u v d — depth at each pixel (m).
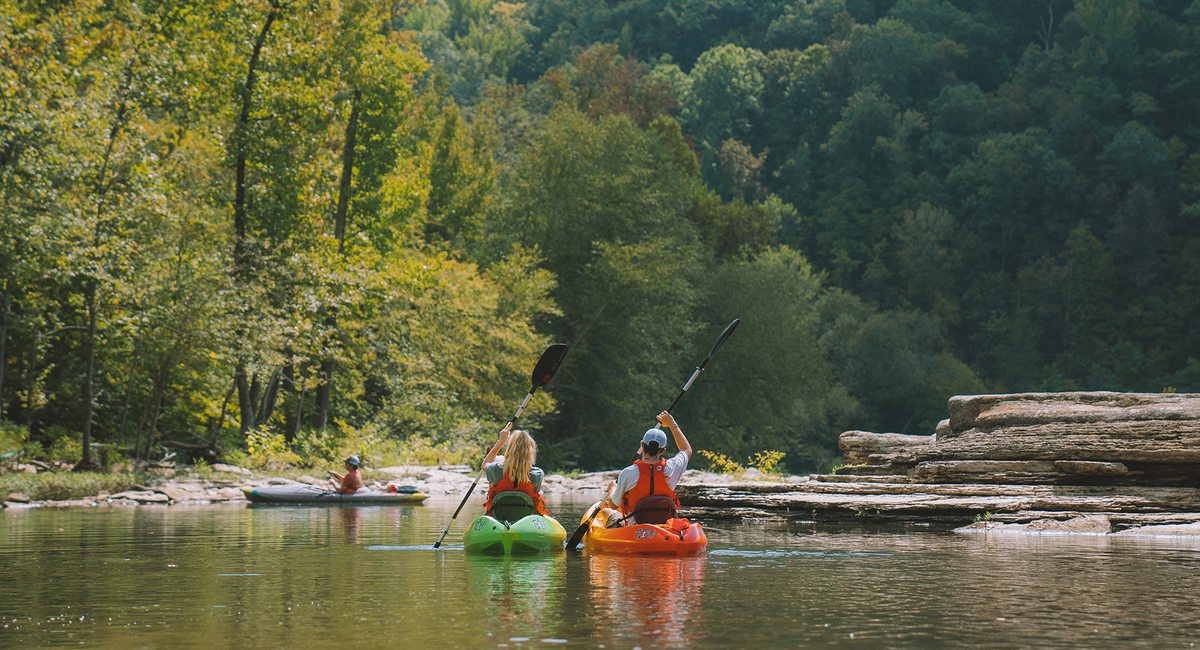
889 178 109.81
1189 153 104.19
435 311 35.69
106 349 24.17
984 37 123.19
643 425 48.25
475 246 49.38
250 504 18.44
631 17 143.75
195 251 23.38
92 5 22.92
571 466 45.00
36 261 20.67
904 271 99.25
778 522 13.99
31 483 17.84
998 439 14.06
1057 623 5.82
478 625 5.75
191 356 23.56
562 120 48.75
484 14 153.75
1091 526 12.16
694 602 6.57
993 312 95.06
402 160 40.25
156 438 26.23
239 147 26.88
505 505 10.16
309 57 28.06
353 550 10.02
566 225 46.91
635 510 10.04
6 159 20.86
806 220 108.69
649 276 45.59
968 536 11.65
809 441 77.06
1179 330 91.31
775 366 53.69
